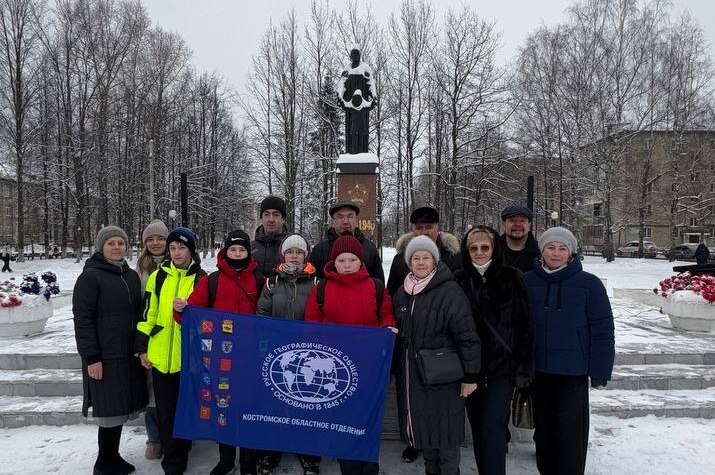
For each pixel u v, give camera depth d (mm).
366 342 3352
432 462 3373
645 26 29031
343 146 28141
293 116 28219
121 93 32062
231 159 33938
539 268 3354
